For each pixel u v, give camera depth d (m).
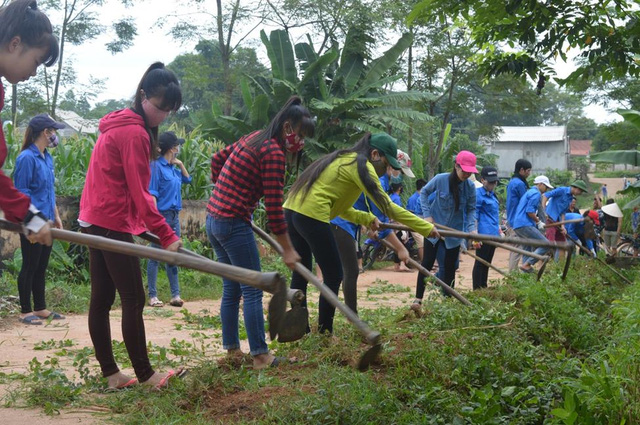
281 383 4.73
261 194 5.22
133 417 4.23
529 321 6.24
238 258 5.17
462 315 6.20
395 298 10.66
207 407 4.43
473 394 4.29
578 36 8.48
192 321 7.96
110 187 4.66
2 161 3.93
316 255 5.85
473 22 8.73
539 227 12.20
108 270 4.73
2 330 7.15
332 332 6.08
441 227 8.12
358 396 4.32
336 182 5.80
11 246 10.09
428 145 25.95
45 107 27.22
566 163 68.00
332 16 22.33
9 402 4.54
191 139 14.59
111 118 4.68
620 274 11.34
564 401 4.12
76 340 6.78
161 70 4.70
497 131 31.88
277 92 19.86
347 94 21.16
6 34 3.91
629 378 4.45
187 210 13.20
